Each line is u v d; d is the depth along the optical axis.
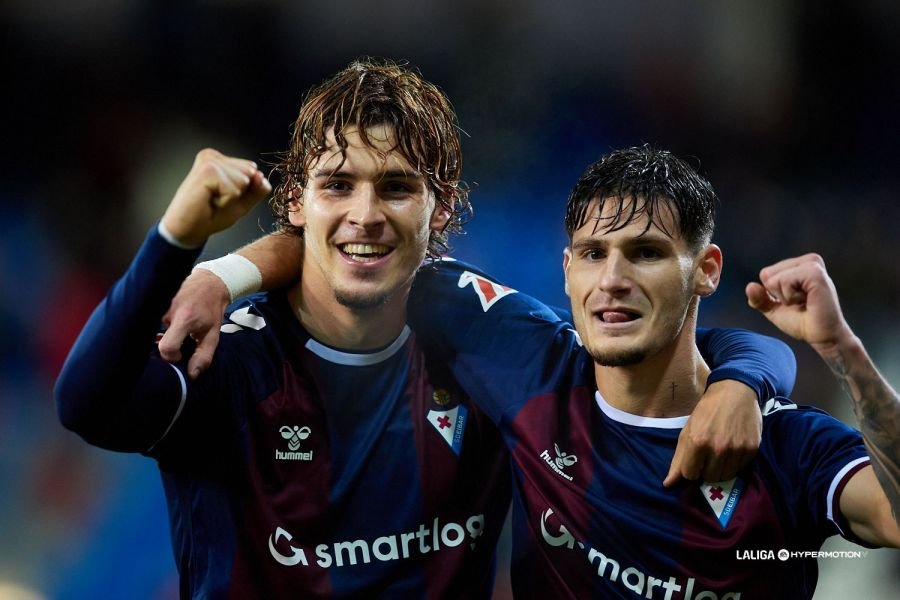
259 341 11.72
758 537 10.70
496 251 35.97
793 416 11.07
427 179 11.43
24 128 36.22
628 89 38.69
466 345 12.23
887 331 34.72
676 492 10.92
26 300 32.56
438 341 12.26
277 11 37.72
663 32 38.69
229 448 11.27
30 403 29.91
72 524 25.78
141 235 35.38
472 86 38.56
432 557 11.59
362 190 10.95
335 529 11.37
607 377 11.32
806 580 10.98
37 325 32.19
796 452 10.82
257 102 37.66
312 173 11.20
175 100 37.28
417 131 11.22
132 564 25.39
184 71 37.31
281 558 11.20
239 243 31.52
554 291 35.50
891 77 38.62
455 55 38.69
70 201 35.22
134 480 26.31
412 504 11.57
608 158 11.23
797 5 38.66
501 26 38.59
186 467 11.38
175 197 9.09
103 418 9.74
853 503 10.19
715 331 12.73
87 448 26.81
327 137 11.10
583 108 38.44
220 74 37.47
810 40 38.78
